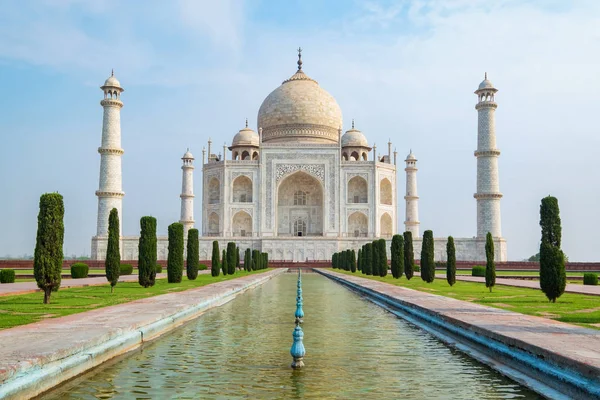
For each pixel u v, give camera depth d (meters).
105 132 95.50
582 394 11.78
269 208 111.81
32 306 25.91
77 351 14.52
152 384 13.23
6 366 11.82
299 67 137.12
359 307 30.97
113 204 95.88
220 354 16.78
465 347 18.20
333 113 125.88
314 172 112.56
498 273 74.06
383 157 124.19
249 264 82.06
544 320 20.05
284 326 22.89
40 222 28.11
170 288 39.59
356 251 106.06
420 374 14.34
